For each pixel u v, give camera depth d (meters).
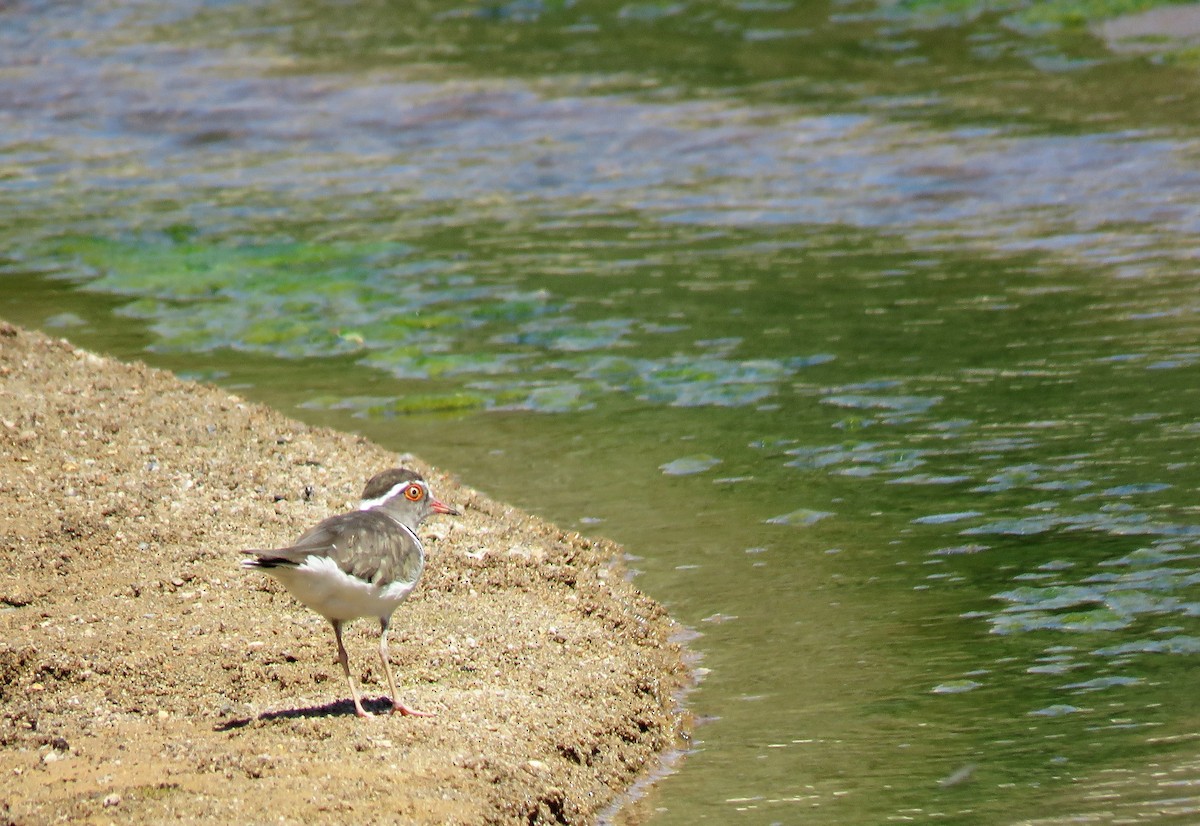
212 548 12.88
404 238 24.20
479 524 14.05
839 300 20.72
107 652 11.13
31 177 28.36
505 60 33.53
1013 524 14.15
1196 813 9.41
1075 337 18.73
